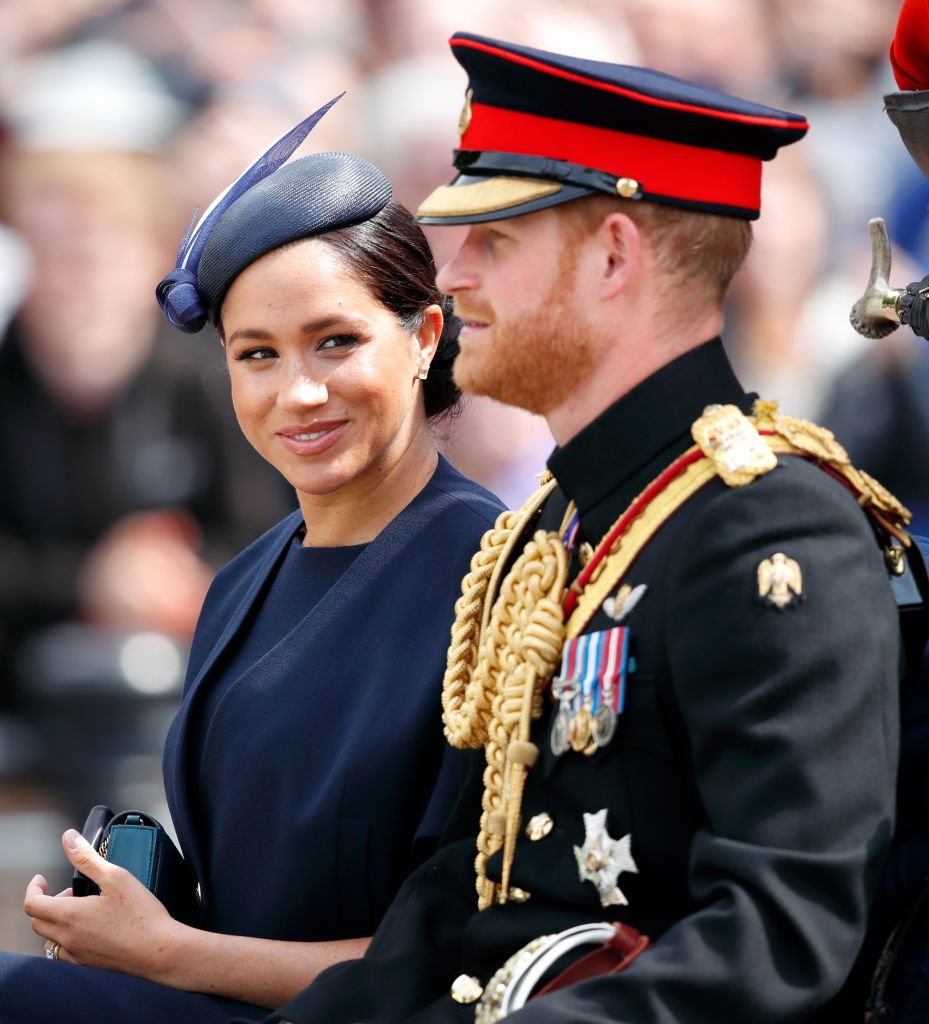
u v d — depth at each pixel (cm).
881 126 2306
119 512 2006
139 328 2025
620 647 673
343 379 879
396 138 2122
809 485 659
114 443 2012
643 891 669
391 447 901
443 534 893
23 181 2033
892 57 784
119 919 842
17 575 1978
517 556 788
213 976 838
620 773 670
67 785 1852
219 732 895
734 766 634
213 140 2083
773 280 2195
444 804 825
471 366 714
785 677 632
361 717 855
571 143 686
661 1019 608
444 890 766
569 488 723
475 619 794
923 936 682
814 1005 609
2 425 1994
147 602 1984
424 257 911
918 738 698
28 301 2002
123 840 877
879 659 642
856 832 620
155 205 2059
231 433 2031
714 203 693
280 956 838
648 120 681
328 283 873
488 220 692
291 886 854
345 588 893
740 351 2191
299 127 941
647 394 700
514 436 1980
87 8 2109
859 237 2256
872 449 2170
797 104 2309
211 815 896
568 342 699
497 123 700
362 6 2172
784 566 643
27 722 1903
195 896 897
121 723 1883
